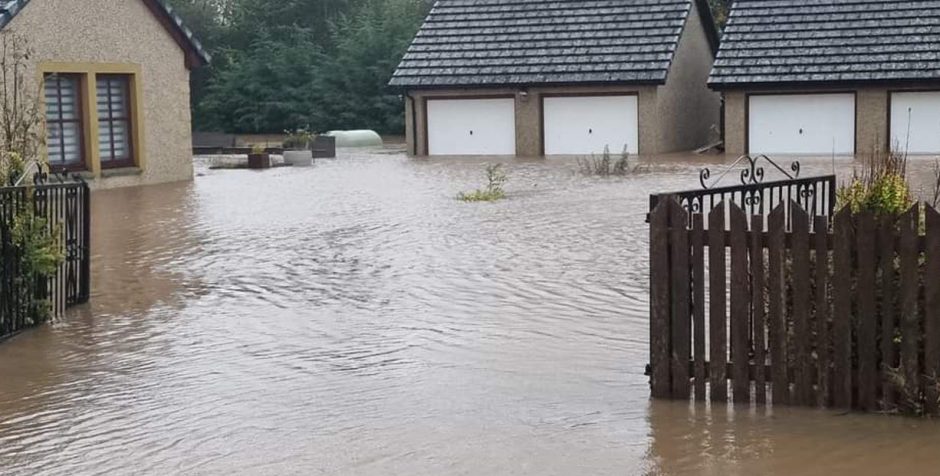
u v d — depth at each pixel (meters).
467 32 39.97
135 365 9.62
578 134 38.09
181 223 19.30
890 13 35.69
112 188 26.56
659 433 7.38
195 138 44.03
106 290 13.11
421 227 17.81
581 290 12.28
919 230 7.51
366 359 9.59
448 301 11.91
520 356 9.51
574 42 38.50
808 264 7.62
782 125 36.25
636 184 24.41
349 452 7.24
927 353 7.38
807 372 7.72
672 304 8.01
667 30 37.78
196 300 12.38
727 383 7.95
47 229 11.50
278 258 15.10
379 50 54.00
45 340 10.64
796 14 36.62
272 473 6.90
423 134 39.78
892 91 34.94
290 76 55.28
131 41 27.19
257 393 8.66
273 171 31.23
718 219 7.82
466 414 7.96
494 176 25.14
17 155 12.45
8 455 7.39
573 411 7.93
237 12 61.16
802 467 6.69
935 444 6.98
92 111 26.05
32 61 24.14
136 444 7.54
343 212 20.23
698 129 40.97
